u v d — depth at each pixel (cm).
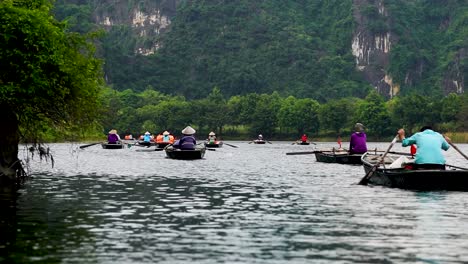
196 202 1864
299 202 1872
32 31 2295
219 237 1252
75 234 1276
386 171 2458
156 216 1551
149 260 1035
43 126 2834
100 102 2794
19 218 1500
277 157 5703
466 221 1471
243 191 2225
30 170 3309
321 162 4647
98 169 3516
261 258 1055
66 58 2528
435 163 2306
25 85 2331
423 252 1103
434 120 19912
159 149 6762
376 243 1189
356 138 4241
